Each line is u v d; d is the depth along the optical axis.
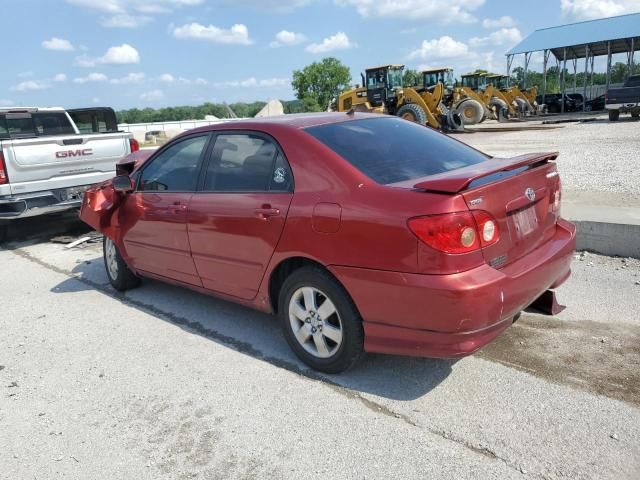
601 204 7.36
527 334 4.13
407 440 3.00
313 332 3.71
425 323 3.07
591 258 5.82
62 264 7.12
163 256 4.86
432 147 4.13
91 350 4.42
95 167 8.65
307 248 3.52
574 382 3.44
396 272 3.11
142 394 3.68
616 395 3.27
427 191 3.10
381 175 3.47
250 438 3.11
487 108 30.16
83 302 5.59
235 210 3.99
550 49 40.47
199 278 4.55
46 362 4.27
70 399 3.68
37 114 9.97
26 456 3.10
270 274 3.88
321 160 3.59
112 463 2.99
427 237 2.97
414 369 3.74
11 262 7.45
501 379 3.53
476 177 3.01
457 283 2.93
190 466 2.92
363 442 3.00
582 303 4.64
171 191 4.71
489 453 2.84
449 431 3.05
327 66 97.62
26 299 5.81
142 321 4.96
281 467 2.85
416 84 32.78
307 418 3.26
